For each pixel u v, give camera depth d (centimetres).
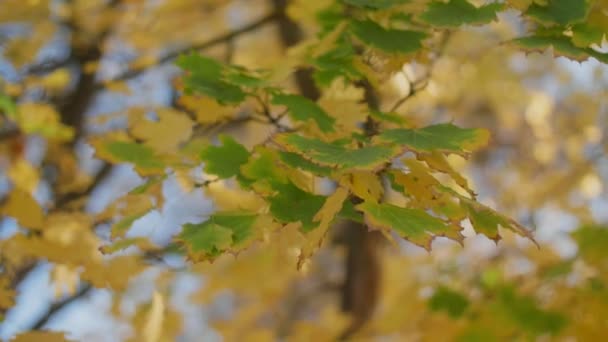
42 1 297
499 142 478
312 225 193
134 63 313
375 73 210
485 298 315
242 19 387
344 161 179
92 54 327
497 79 392
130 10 331
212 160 200
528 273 332
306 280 446
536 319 292
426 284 344
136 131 218
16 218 230
